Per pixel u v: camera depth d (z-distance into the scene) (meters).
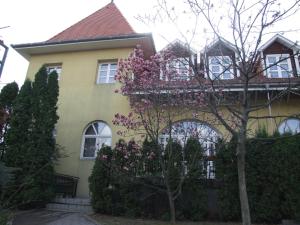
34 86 13.65
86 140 15.41
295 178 9.94
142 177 10.81
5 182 8.80
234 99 9.47
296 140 10.34
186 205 10.44
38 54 17.92
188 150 10.82
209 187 10.81
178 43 9.20
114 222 9.71
